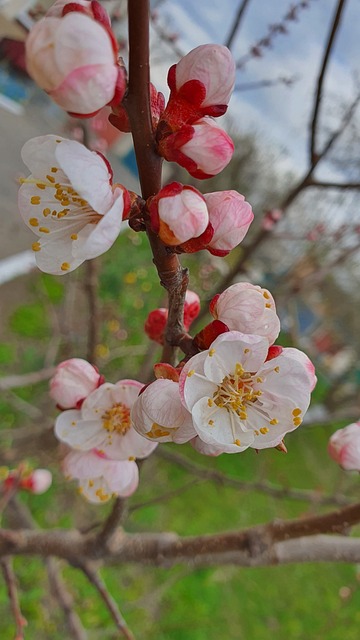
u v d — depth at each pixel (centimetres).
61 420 14
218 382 12
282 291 47
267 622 56
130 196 10
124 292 57
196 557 20
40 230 12
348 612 60
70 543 21
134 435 14
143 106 10
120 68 9
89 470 14
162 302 33
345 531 17
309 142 28
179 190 10
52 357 46
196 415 11
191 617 52
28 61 9
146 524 53
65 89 9
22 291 61
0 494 32
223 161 10
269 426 12
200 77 10
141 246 63
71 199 11
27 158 11
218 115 11
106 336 53
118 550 21
